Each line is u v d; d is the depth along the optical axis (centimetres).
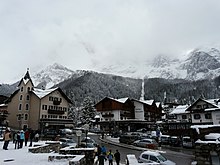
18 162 1277
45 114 6153
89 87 16325
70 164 1153
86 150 1554
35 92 6344
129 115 8106
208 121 5919
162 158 1947
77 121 9119
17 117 6197
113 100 7850
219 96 15550
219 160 1480
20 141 2056
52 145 2225
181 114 6675
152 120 8706
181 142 4228
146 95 18925
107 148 3816
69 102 6944
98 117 8450
